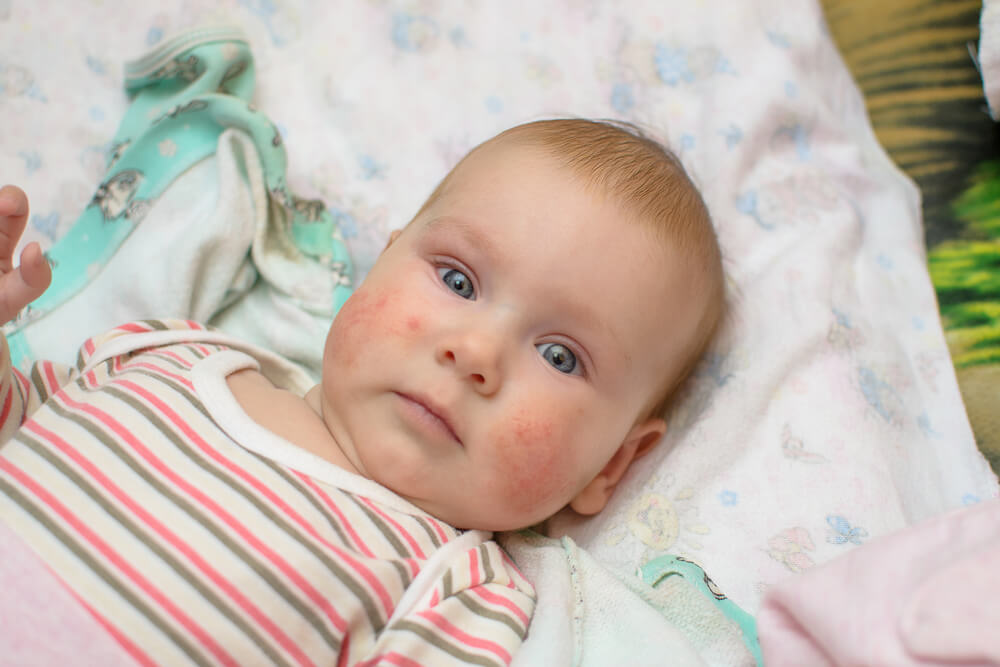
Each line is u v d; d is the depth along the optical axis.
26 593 0.79
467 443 0.98
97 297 1.27
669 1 1.58
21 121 1.38
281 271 1.32
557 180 1.06
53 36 1.45
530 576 1.07
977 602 0.60
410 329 0.99
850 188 1.50
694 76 1.54
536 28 1.58
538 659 0.92
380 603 0.90
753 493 1.15
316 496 0.93
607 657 0.96
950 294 1.36
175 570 0.83
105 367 1.05
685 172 1.23
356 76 1.53
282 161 1.35
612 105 1.52
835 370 1.26
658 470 1.19
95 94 1.45
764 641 0.75
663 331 1.09
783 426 1.21
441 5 1.57
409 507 1.00
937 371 1.29
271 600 0.84
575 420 1.02
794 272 1.35
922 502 1.17
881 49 1.63
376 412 1.00
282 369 1.23
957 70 1.55
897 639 0.62
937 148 1.51
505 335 0.98
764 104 1.49
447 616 0.92
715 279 1.19
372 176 1.47
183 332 1.12
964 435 1.23
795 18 1.60
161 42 1.37
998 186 1.44
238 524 0.87
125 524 0.84
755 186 1.45
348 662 0.88
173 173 1.31
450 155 1.49
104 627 0.79
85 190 1.38
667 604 1.02
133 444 0.89
